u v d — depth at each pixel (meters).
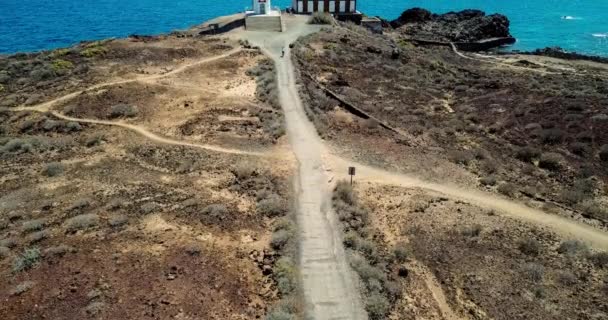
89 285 20.66
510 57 81.31
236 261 22.61
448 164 34.41
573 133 38.44
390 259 24.05
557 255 24.50
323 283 21.80
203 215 26.30
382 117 41.81
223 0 145.12
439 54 76.00
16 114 41.75
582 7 141.88
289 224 25.55
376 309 20.34
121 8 131.12
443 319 20.52
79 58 54.38
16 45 92.25
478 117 42.78
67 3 136.62
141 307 19.42
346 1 83.94
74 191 29.58
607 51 96.00
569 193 30.48
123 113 41.16
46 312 19.20
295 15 79.50
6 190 30.17
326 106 42.62
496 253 24.53
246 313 19.55
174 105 42.56
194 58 54.66
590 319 20.44
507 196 30.42
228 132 37.56
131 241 23.81
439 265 23.72
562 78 60.03
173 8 132.50
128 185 30.06
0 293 20.38
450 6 145.00
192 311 19.36
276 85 46.69
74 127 39.00
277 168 32.38
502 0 155.12
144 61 53.38
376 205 28.64
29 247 23.55
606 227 27.22
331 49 58.88
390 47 67.31
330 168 32.75
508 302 21.38
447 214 27.86
